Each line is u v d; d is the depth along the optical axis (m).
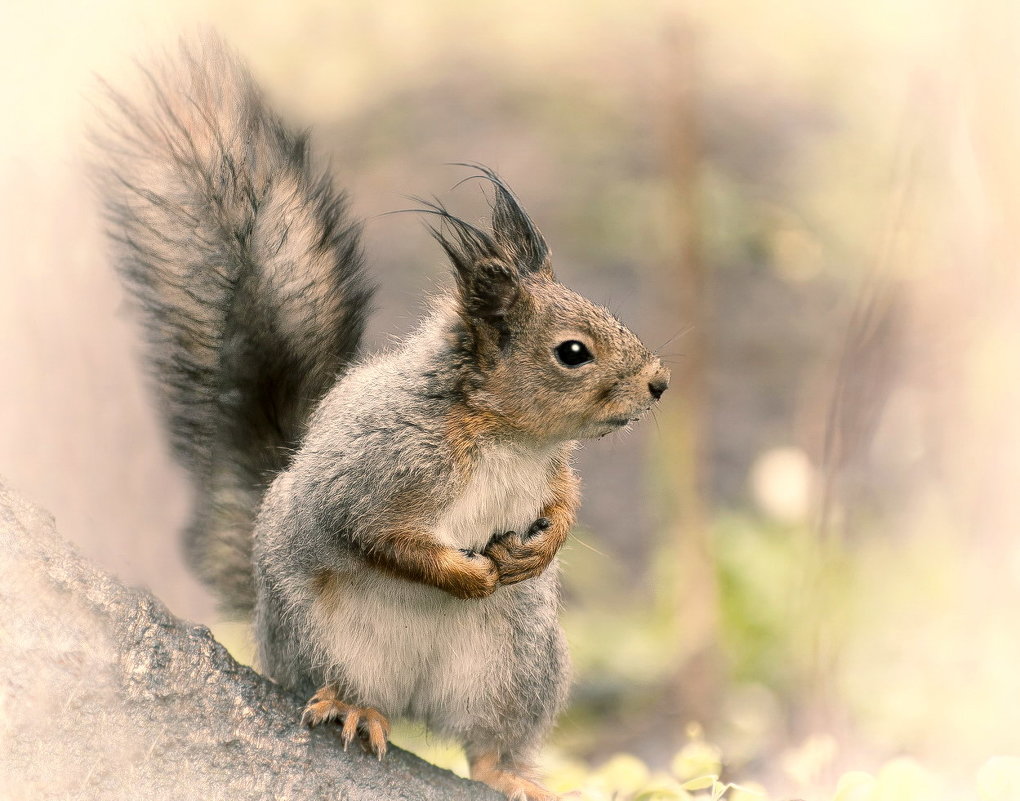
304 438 9.04
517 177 22.61
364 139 23.16
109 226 9.32
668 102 18.22
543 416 8.23
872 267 13.25
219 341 9.50
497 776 8.59
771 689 14.66
